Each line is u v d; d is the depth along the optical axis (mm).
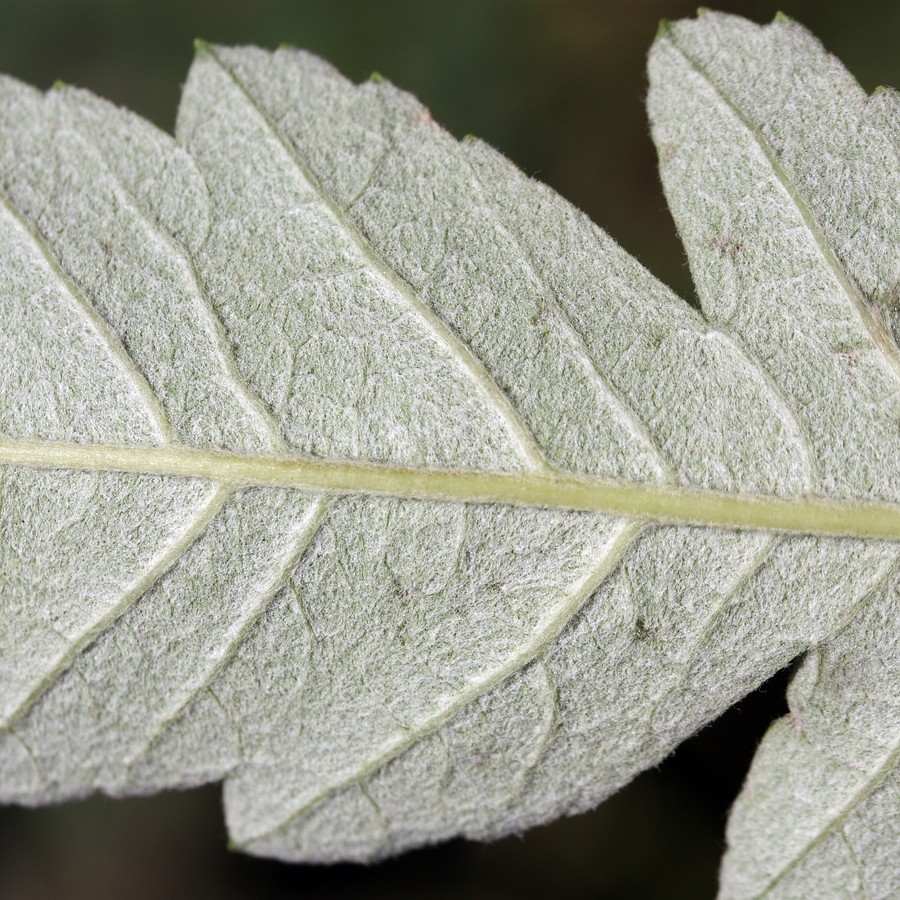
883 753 153
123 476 153
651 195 176
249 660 155
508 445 153
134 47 181
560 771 155
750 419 153
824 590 153
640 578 153
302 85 154
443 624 154
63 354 154
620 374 153
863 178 153
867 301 153
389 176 154
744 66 154
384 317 153
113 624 154
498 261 153
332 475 153
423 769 156
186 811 182
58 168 154
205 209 154
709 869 177
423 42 180
